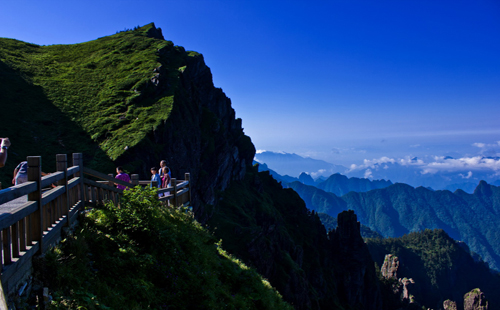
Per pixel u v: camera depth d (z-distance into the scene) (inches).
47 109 1811.0
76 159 386.0
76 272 290.2
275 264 2201.0
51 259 273.1
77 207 372.5
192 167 1941.4
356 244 4402.1
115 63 2453.2
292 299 2134.6
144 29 3496.6
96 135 1625.2
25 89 1962.4
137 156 1501.0
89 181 410.0
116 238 375.6
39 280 256.1
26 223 253.9
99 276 312.2
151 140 1633.9
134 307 304.2
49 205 298.4
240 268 597.3
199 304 380.5
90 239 346.3
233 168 3004.4
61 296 255.1
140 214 418.0
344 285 4033.0
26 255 240.7
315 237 3791.8
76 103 1914.4
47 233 280.1
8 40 2859.3
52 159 1453.0
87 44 3019.2
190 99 2315.5
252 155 3747.5
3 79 1978.3
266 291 561.9
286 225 3550.7
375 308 4687.5
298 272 2336.4
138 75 2142.0
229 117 3489.2
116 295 301.6
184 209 676.1
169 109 1823.3
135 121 1715.1
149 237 411.2
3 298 132.4
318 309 2546.8
